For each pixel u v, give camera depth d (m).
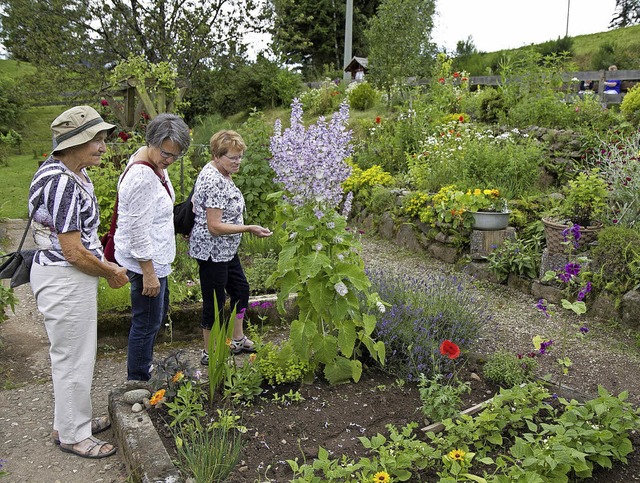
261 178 6.77
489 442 2.87
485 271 6.21
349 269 3.29
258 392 3.29
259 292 5.32
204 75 18.16
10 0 15.45
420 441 2.78
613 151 6.53
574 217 5.54
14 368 4.17
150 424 2.95
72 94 17.28
